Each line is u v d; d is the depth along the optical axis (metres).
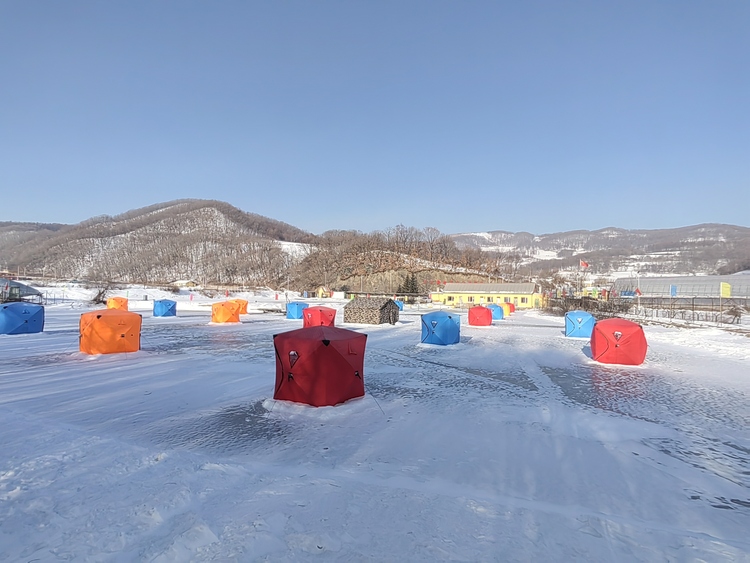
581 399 11.16
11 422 8.01
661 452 7.39
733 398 11.32
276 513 4.66
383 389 12.09
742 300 53.12
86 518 4.41
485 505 5.12
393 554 3.98
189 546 3.92
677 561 4.05
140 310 47.28
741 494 5.80
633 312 45.66
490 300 72.62
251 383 12.59
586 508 5.25
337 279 103.69
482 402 10.71
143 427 8.39
